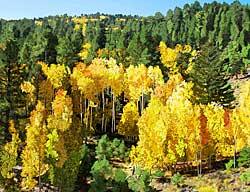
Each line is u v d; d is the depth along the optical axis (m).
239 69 108.06
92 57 101.06
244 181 44.59
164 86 75.12
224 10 166.38
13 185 40.75
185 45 130.38
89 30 170.25
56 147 41.03
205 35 151.38
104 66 73.12
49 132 42.22
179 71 98.81
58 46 91.38
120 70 75.00
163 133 47.91
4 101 51.53
